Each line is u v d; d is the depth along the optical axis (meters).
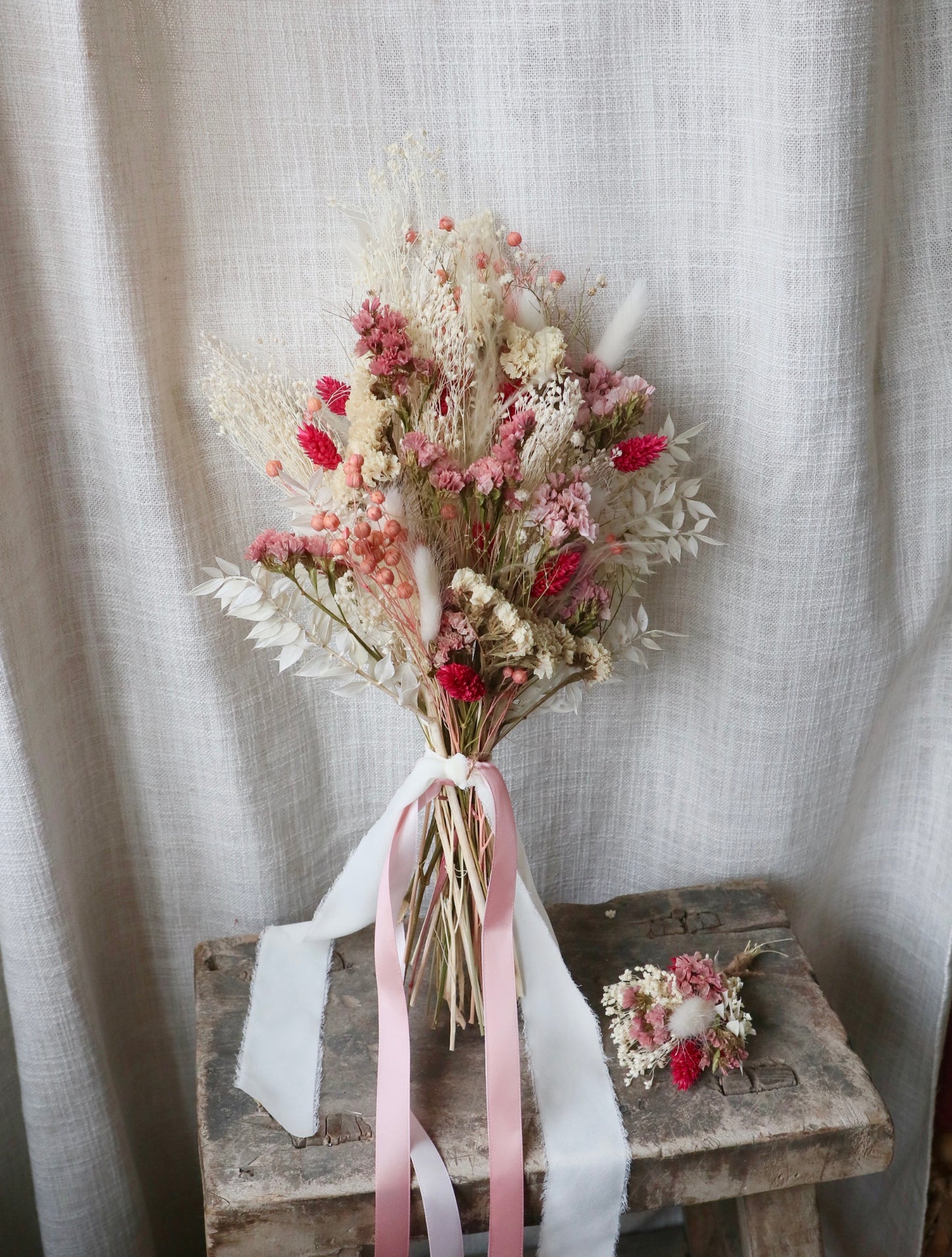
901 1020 1.56
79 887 1.33
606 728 1.39
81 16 0.97
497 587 1.00
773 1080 1.12
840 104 1.06
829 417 1.19
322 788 1.37
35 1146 1.33
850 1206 1.68
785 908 1.47
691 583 1.31
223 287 1.14
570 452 1.00
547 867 1.47
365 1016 1.21
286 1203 1.01
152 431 1.12
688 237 1.18
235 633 1.25
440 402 0.97
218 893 1.39
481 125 1.13
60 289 1.10
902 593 1.32
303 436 0.96
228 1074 1.13
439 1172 1.04
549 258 1.18
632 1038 1.14
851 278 1.13
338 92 1.10
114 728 1.30
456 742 1.09
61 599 1.23
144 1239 1.43
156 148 1.08
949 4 1.12
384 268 0.99
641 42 1.10
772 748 1.36
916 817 1.47
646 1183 1.07
